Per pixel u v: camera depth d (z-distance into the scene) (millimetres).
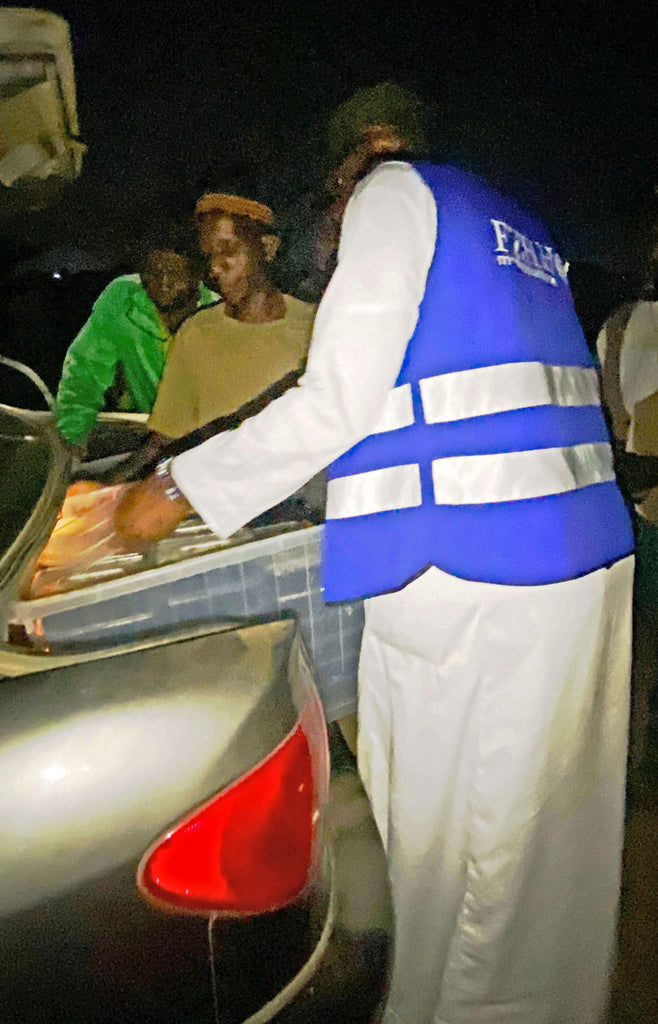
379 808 1343
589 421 1233
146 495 1132
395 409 1122
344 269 1052
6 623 1084
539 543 1081
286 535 1285
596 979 1404
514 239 1163
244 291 2041
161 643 1046
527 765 1158
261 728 929
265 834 907
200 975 886
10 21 2416
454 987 1311
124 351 2564
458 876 1264
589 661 1169
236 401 2066
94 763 867
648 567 2070
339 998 982
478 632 1121
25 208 3318
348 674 1451
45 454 1312
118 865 848
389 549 1134
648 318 1926
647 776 2240
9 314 3367
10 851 837
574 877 1304
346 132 1247
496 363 1081
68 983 851
